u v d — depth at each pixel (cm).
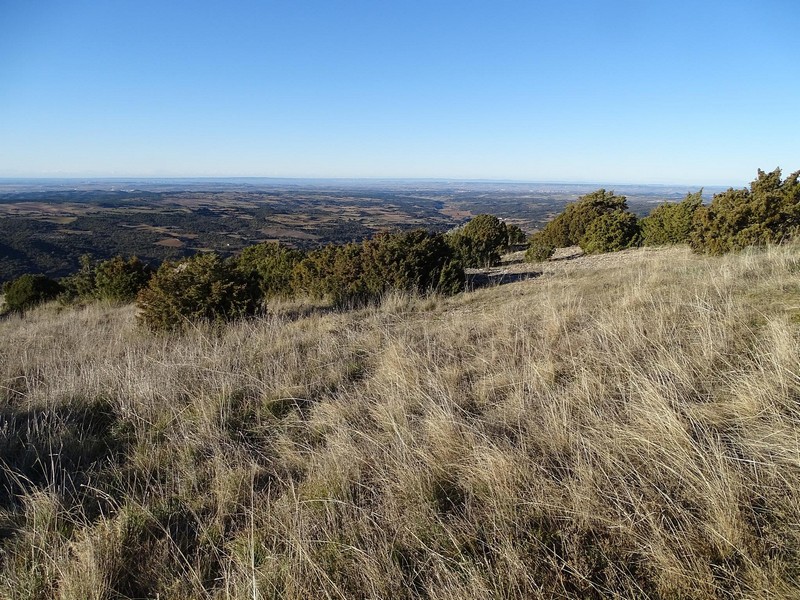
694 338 348
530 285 867
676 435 229
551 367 346
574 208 2038
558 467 234
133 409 370
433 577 185
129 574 205
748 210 855
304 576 189
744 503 184
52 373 473
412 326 582
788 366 268
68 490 264
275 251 1220
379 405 328
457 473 248
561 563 180
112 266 1210
